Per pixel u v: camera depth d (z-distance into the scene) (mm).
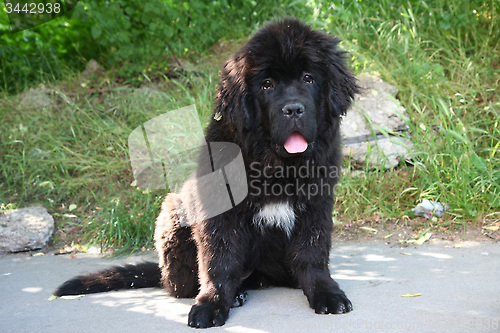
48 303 1935
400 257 2199
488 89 2953
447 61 3217
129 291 2033
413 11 3527
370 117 2859
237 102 1845
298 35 1852
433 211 2492
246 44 1883
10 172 2973
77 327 1746
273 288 2025
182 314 1819
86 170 2955
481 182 2504
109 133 3057
